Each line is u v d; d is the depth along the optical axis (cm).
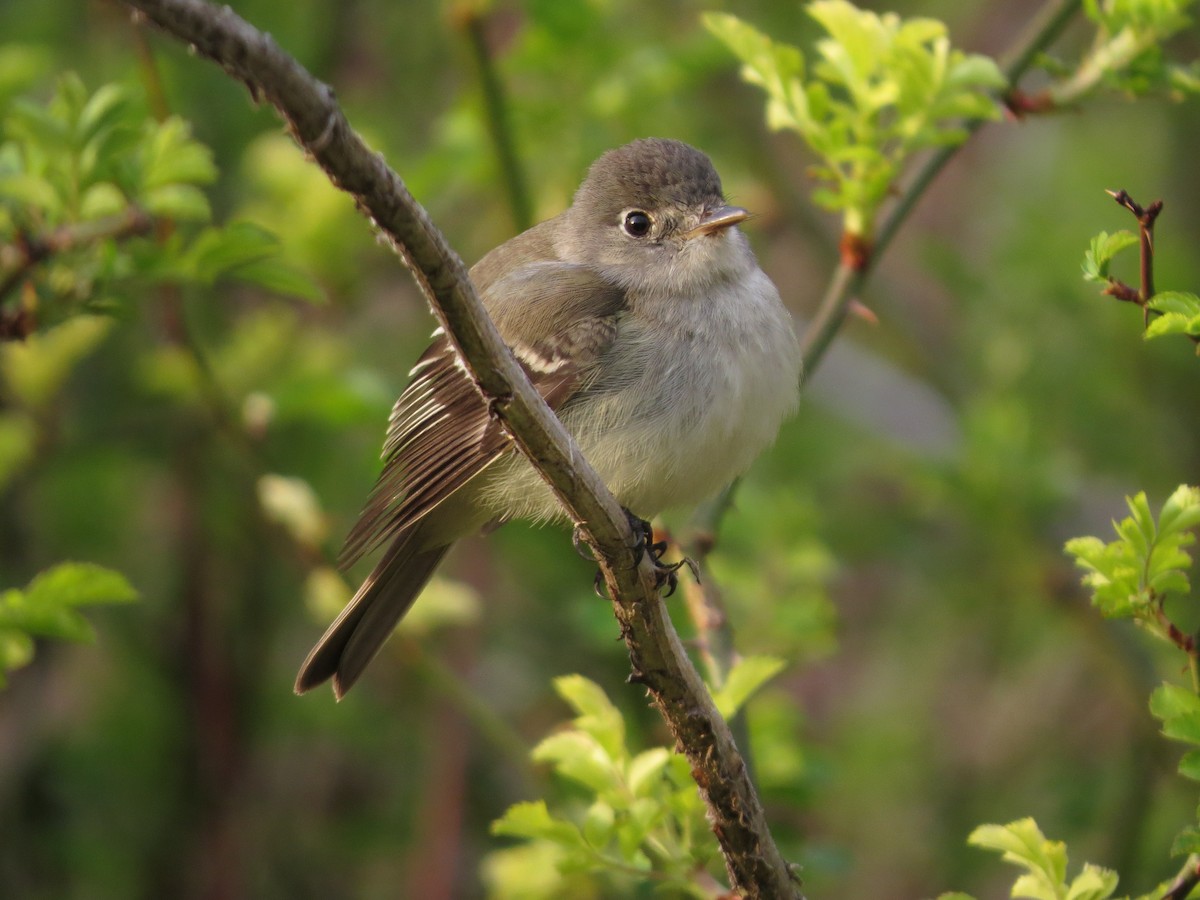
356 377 997
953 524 1288
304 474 1214
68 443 1099
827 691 1455
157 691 1235
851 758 1316
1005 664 1338
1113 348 1320
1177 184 1388
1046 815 1212
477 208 1303
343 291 1112
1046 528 1172
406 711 1258
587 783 634
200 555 1203
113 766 1201
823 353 802
